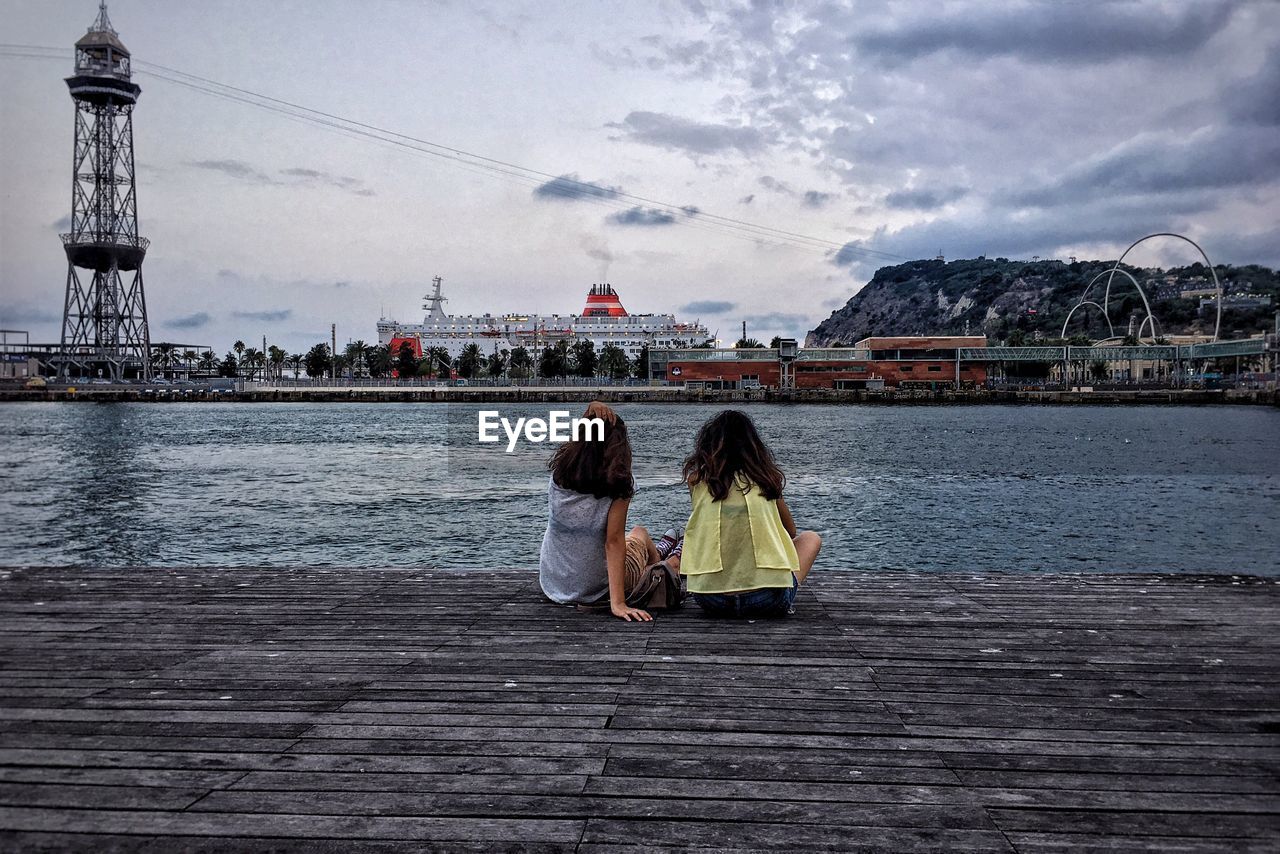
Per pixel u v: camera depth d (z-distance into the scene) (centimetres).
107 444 5219
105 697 375
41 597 597
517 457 4275
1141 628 511
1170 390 12144
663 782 283
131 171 14025
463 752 309
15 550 1788
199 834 245
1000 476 3278
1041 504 2470
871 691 386
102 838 242
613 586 513
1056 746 319
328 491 2833
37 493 2795
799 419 8231
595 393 12612
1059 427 6969
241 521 2166
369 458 4244
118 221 13988
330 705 364
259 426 7406
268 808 262
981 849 238
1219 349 11806
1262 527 2066
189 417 9119
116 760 301
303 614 543
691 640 474
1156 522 2145
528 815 258
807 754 309
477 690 385
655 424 7400
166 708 360
